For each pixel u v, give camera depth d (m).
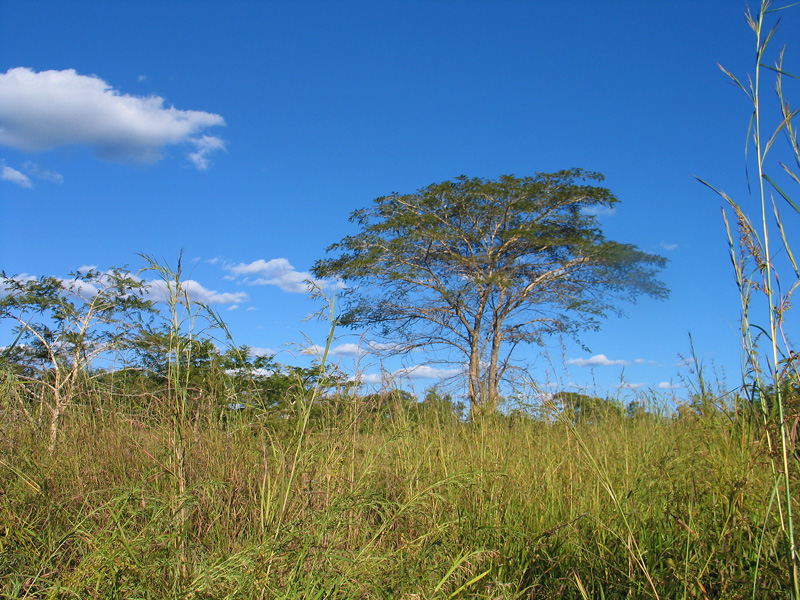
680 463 3.57
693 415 4.56
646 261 20.95
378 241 21.70
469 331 21.92
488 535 3.06
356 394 3.99
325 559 2.16
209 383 3.60
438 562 2.47
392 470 3.79
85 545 2.32
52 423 3.90
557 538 2.89
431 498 3.33
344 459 3.31
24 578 2.03
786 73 1.84
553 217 22.50
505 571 2.74
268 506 2.73
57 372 4.30
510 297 22.16
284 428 3.61
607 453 4.50
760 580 2.16
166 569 2.11
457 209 22.05
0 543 2.25
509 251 22.64
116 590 1.89
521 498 3.68
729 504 2.59
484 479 3.68
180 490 2.59
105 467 3.55
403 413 4.92
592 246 20.86
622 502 3.17
